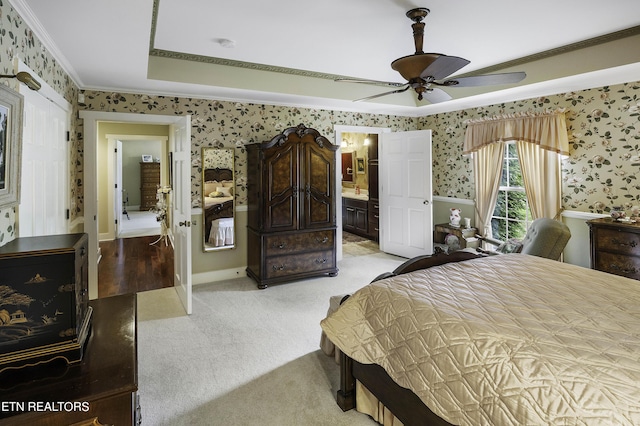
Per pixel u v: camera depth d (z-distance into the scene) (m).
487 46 3.22
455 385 1.36
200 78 3.67
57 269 1.15
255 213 4.32
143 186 11.91
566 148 4.07
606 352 1.25
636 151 3.60
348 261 5.44
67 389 1.04
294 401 2.16
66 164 3.01
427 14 2.51
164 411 2.06
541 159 4.31
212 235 4.46
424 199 5.22
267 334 3.04
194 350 2.77
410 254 5.49
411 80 2.51
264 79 4.04
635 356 1.22
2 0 1.65
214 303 3.75
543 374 1.17
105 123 6.97
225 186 4.49
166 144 7.36
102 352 1.24
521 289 1.85
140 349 2.78
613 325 1.45
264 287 4.20
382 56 3.49
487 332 1.40
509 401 1.18
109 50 2.59
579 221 4.07
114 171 7.19
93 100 3.73
